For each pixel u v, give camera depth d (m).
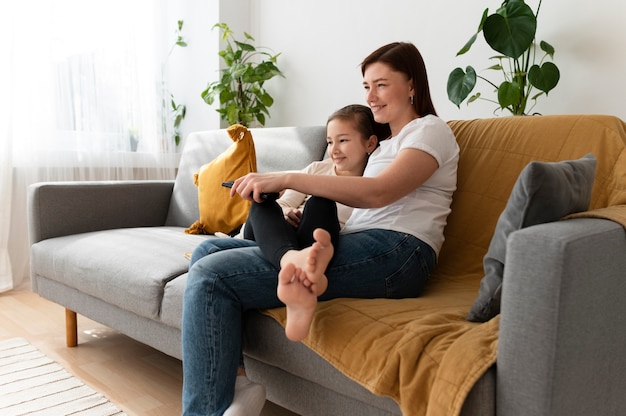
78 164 3.11
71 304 2.02
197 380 1.19
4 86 2.79
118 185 2.42
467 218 1.55
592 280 0.91
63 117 3.06
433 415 0.91
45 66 2.96
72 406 1.64
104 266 1.78
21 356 2.03
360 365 1.05
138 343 2.22
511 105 2.45
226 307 1.20
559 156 1.46
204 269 1.22
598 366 0.96
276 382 1.31
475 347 0.94
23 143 2.91
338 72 3.14
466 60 2.62
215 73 3.45
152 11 3.39
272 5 3.48
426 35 2.75
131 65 3.32
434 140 1.34
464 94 2.32
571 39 2.32
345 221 1.55
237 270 1.22
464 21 2.60
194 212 2.46
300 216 1.38
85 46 3.12
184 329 1.22
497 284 1.09
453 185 1.45
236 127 2.16
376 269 1.25
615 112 2.21
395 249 1.27
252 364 1.38
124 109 3.30
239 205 2.12
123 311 1.77
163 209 2.61
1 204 2.82
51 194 2.18
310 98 3.31
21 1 2.86
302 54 3.33
